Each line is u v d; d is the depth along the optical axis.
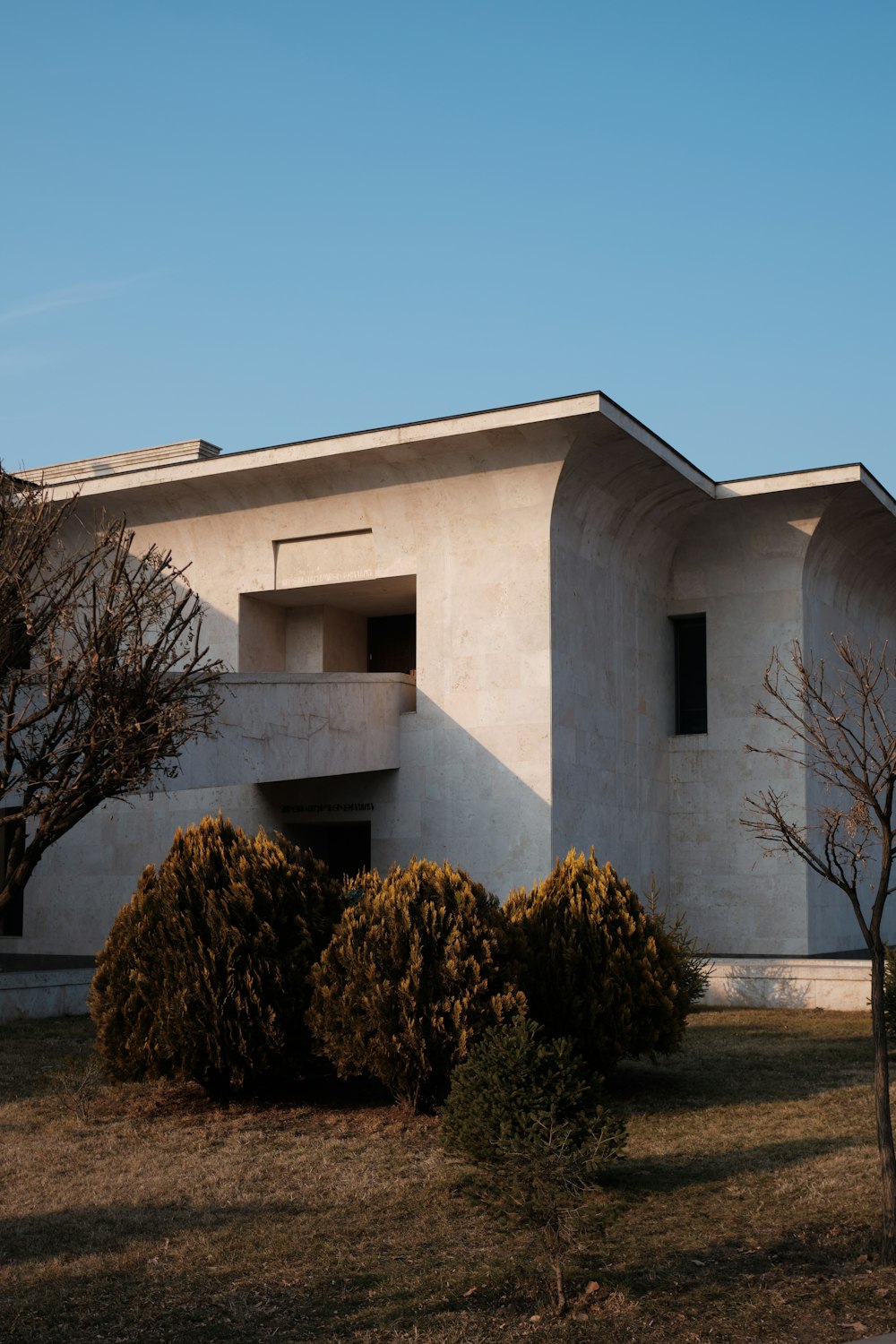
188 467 28.11
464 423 25.30
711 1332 7.16
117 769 10.74
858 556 32.81
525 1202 8.41
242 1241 8.92
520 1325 7.30
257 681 23.44
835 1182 10.42
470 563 26.94
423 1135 12.38
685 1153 11.66
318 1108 13.66
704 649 31.75
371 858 27.55
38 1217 9.62
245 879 14.06
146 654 11.39
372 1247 8.81
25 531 11.82
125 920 14.18
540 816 25.66
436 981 13.16
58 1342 7.02
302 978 13.85
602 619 28.38
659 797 30.55
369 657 32.38
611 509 27.98
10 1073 15.34
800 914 29.41
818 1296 7.76
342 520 28.23
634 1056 14.95
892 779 9.62
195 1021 13.48
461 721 26.73
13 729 10.94
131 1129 12.66
